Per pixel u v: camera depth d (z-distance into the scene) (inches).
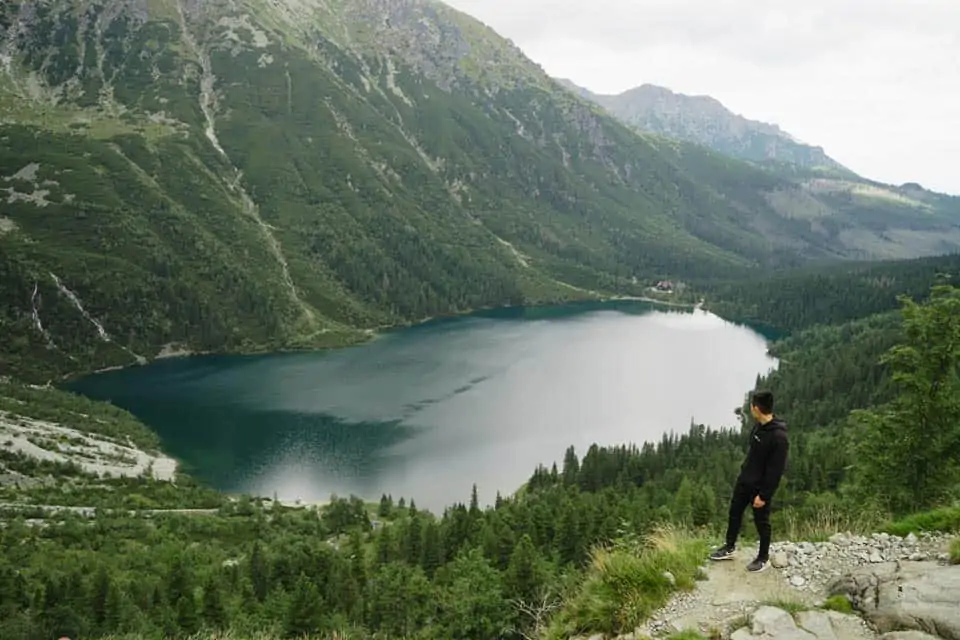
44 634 2103.8
